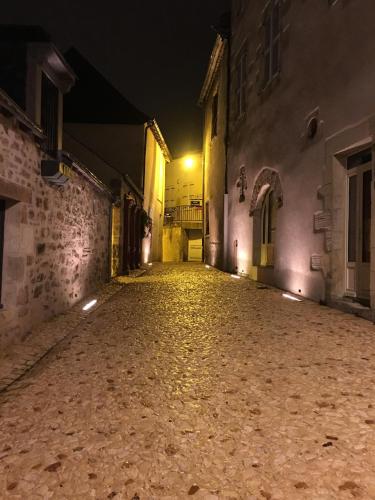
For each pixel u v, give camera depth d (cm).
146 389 319
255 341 448
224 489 195
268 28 970
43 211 534
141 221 1709
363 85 542
